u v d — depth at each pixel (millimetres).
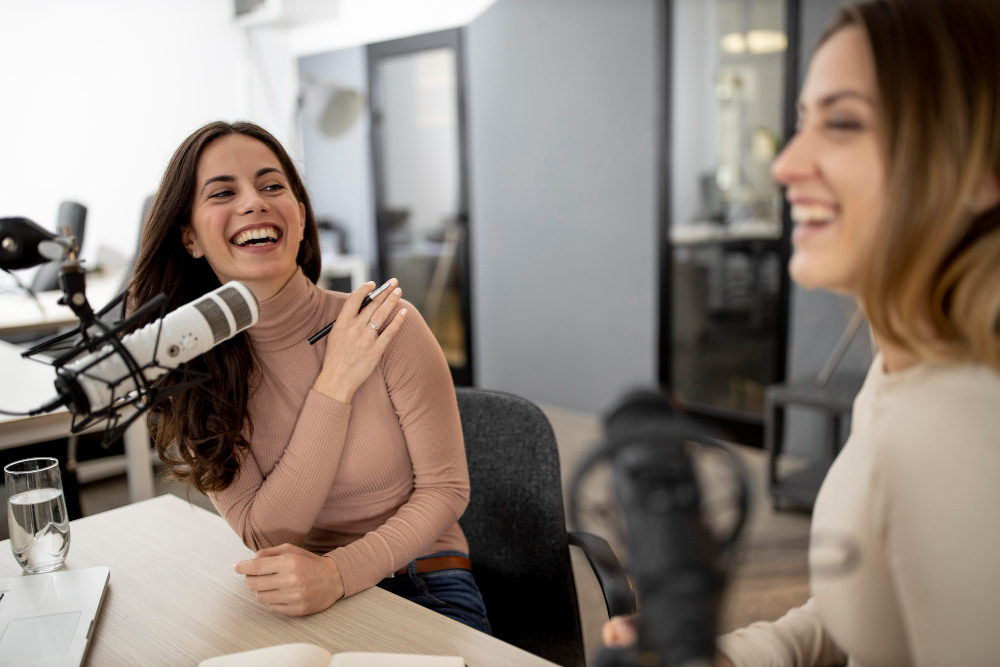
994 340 550
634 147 3559
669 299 3555
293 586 889
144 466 2113
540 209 4047
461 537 1295
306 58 5277
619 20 3506
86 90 4762
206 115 5250
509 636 1282
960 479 562
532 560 1270
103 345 690
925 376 608
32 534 986
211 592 945
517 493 1286
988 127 519
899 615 651
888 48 542
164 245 1183
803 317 3059
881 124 546
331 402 1104
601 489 392
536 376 4250
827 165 581
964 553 561
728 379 3445
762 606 1774
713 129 3291
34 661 784
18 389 1831
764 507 2717
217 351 1121
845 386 2705
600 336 3883
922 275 550
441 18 4418
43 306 2982
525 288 4219
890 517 618
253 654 766
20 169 4566
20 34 4488
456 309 4797
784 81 3016
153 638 843
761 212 3188
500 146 4199
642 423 393
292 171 1251
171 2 5023
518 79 4023
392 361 1183
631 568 394
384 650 809
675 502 384
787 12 2939
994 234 544
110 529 1143
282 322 1155
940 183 528
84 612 881
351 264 4789
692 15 3273
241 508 1143
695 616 385
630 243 3662
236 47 5320
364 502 1199
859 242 582
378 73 4859
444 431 1197
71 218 3291
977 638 562
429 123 4742
